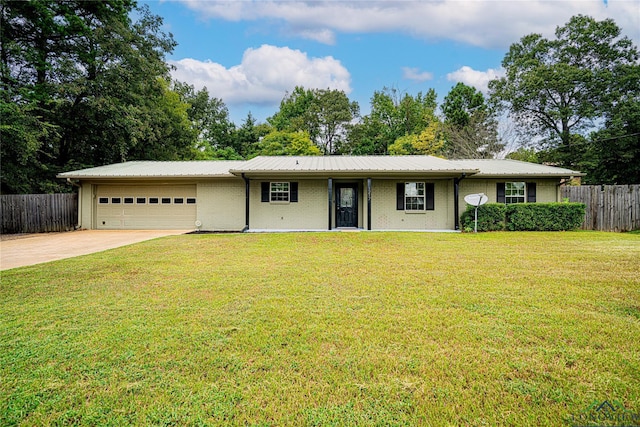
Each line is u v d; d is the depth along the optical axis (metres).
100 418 1.98
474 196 11.68
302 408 2.06
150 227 13.99
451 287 4.64
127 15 18.66
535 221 11.99
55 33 16.11
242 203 13.73
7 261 6.96
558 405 2.04
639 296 4.16
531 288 4.54
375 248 8.29
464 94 33.38
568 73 22.72
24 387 2.29
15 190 16.14
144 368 2.53
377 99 38.06
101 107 16.50
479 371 2.44
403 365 2.54
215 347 2.86
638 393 2.14
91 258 7.06
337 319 3.47
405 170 12.11
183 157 25.20
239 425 1.92
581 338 2.95
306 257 7.12
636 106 20.00
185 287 4.75
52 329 3.26
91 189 13.98
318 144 39.94
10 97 14.77
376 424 1.92
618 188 13.46
